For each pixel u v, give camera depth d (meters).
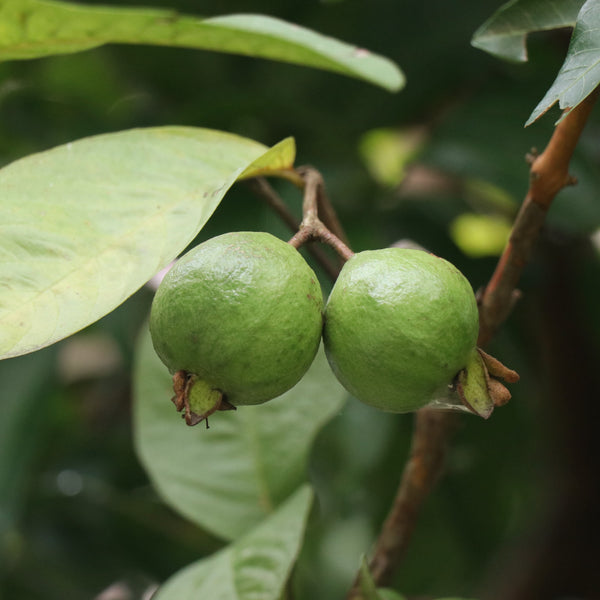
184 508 0.55
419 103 0.71
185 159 0.47
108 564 0.72
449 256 0.71
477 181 0.71
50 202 0.45
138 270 0.44
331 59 0.51
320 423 0.56
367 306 0.43
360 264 0.44
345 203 0.70
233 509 0.55
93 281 0.43
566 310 0.72
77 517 0.72
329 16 0.69
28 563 0.71
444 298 0.43
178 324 0.43
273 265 0.43
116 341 0.72
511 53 0.47
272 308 0.42
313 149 0.71
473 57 0.68
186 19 0.48
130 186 0.46
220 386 0.43
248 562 0.51
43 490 0.72
